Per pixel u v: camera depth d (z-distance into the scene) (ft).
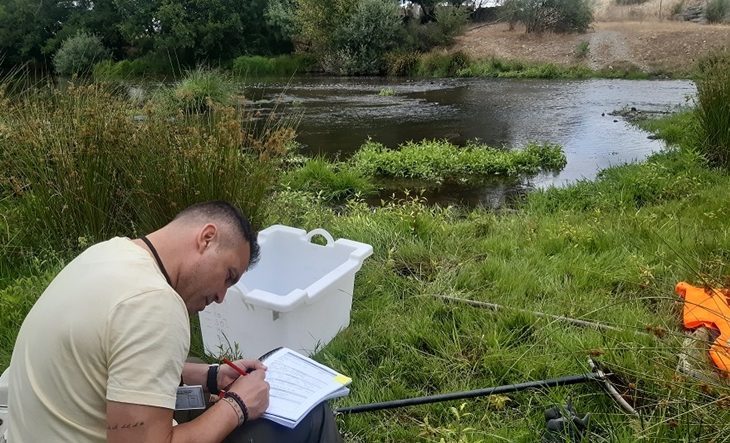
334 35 72.95
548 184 24.62
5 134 13.34
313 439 6.61
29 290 11.54
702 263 11.33
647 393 8.54
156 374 4.97
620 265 13.39
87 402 5.11
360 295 12.24
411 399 8.72
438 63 67.92
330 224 16.17
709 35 64.28
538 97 48.34
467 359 9.96
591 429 8.29
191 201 12.03
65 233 13.07
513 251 14.48
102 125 12.92
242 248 6.00
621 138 32.55
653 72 59.57
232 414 5.85
